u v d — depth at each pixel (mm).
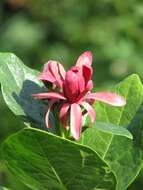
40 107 450
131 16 1295
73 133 406
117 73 1242
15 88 454
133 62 1244
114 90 481
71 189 427
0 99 1179
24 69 466
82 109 420
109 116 473
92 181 418
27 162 416
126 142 453
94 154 396
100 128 407
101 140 459
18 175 429
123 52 1255
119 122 470
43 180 427
